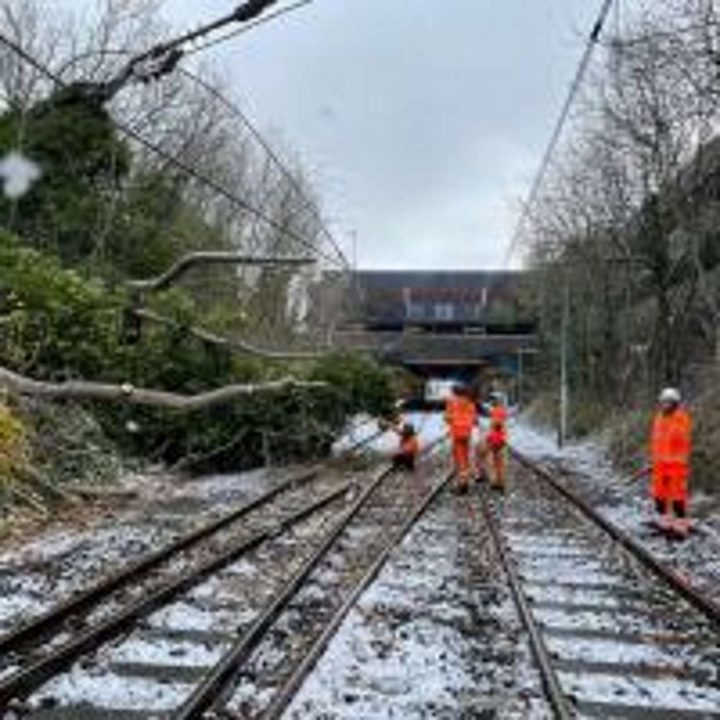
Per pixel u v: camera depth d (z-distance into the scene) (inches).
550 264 2190.0
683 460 644.1
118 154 1248.8
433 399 2906.0
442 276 3479.3
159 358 917.8
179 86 1545.3
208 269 1449.3
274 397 1008.9
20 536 566.9
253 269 1748.3
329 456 1182.9
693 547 607.2
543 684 318.3
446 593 448.8
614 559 551.8
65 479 733.9
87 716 278.8
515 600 427.2
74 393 698.8
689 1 911.0
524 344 3358.8
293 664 331.9
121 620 370.0
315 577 479.5
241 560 518.6
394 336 3398.1
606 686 321.1
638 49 1055.6
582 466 1273.4
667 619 415.8
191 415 927.0
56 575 466.0
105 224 1230.9
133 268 1306.6
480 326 3410.4
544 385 2753.4
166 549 517.0
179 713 268.1
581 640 378.3
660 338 1378.0
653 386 1423.5
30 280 808.9
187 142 1576.0
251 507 708.7
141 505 713.0
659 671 343.0
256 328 1528.1
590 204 1651.1
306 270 1984.5
